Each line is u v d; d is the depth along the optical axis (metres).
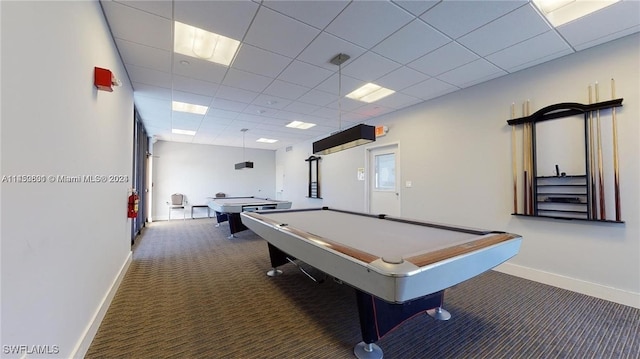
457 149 3.83
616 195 2.44
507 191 3.26
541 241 2.96
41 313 1.13
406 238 1.93
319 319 2.12
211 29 2.33
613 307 2.33
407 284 1.15
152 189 7.78
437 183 4.11
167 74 3.24
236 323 2.05
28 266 1.03
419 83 3.55
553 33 2.39
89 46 1.74
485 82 3.49
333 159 6.65
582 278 2.66
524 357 1.66
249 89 3.77
